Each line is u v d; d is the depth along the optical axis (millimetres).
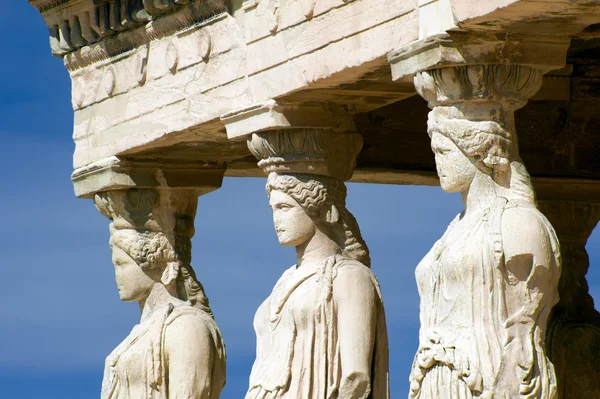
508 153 23328
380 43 24625
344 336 27109
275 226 27938
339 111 27812
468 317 23031
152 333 31547
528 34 23062
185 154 32375
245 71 28109
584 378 32344
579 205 33156
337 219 27859
